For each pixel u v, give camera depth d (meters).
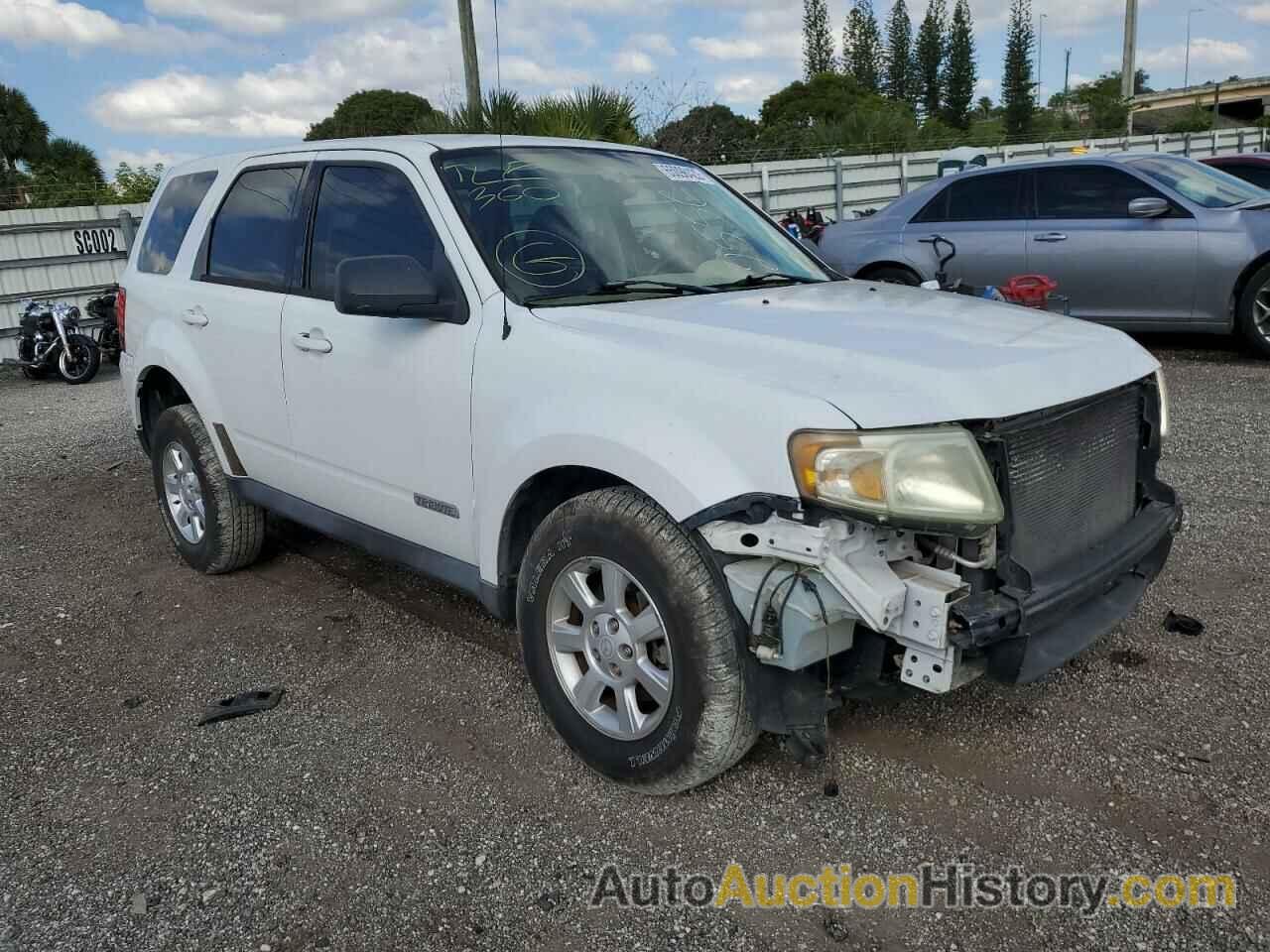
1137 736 3.05
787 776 2.93
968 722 3.16
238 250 4.35
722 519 2.47
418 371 3.33
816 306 3.16
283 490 4.26
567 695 2.98
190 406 4.78
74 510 6.04
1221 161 10.76
